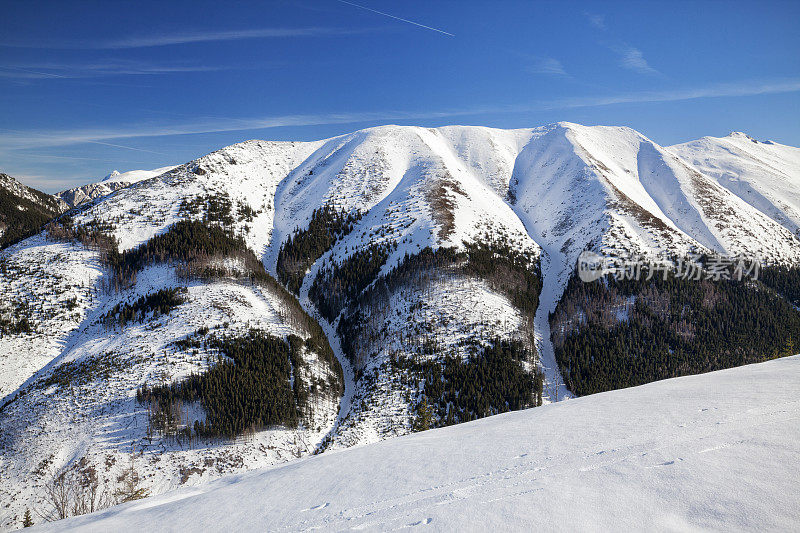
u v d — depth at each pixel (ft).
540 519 21.40
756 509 19.08
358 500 29.84
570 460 29.25
